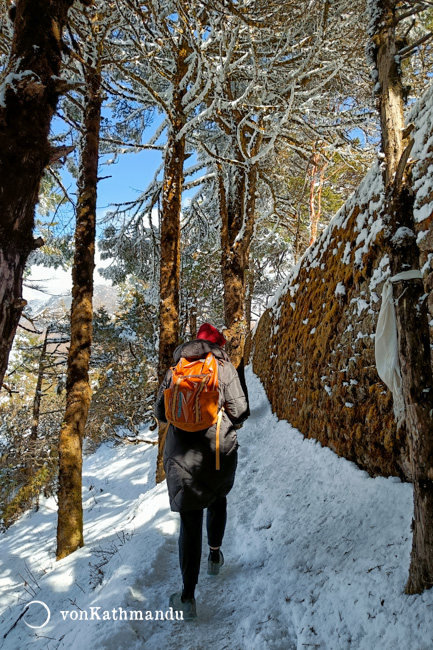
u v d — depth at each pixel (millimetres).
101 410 14367
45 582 3818
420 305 1914
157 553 3012
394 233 2014
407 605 1805
